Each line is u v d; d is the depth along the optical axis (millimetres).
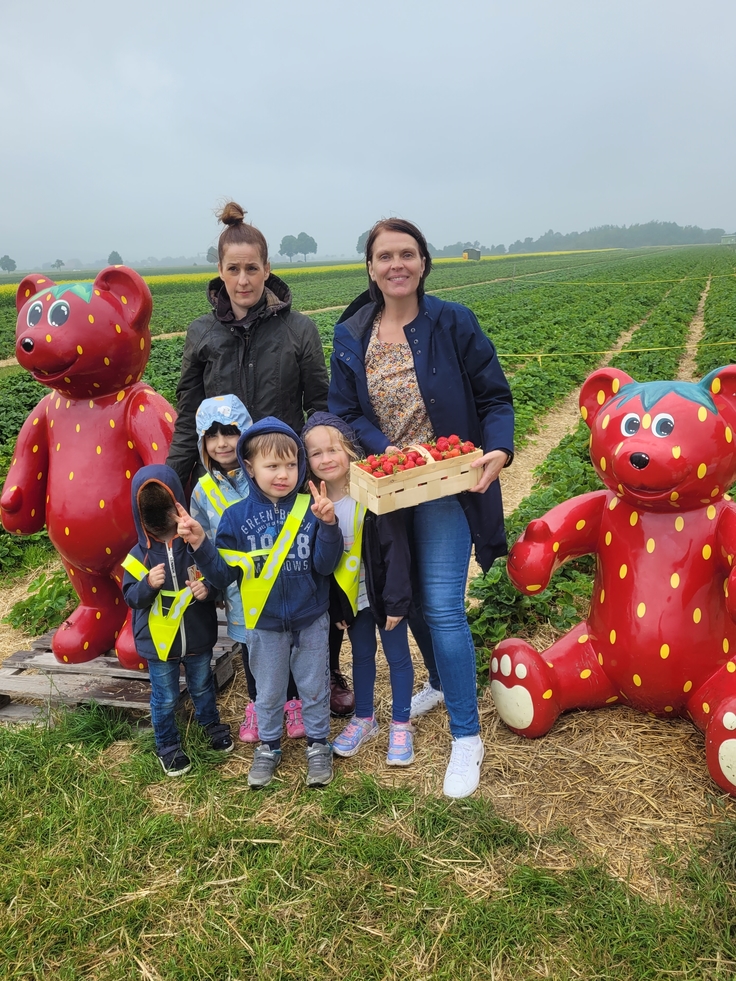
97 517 4086
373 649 3561
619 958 2391
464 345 3145
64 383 3986
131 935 2588
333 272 86062
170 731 3488
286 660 3293
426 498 2914
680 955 2383
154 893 2762
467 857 2844
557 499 6836
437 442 3061
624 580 3268
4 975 2463
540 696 3387
